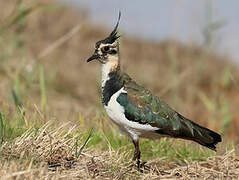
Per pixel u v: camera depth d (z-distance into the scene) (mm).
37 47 28469
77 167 12703
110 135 15836
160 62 31297
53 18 32781
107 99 13797
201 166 14234
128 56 31406
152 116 13523
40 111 16266
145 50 32688
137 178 12984
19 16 20641
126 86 13719
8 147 12609
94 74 27797
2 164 11664
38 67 21547
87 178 12156
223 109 20688
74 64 28391
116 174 12578
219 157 14484
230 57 32219
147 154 15312
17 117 15531
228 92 28266
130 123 13547
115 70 13977
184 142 16078
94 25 34219
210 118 23125
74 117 17891
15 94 16594
